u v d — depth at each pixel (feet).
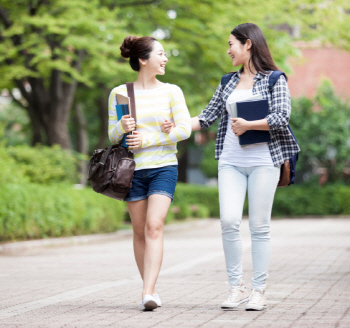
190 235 123.34
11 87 148.05
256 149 33.99
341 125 203.62
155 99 34.94
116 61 124.06
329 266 57.62
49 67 114.93
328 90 209.26
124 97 34.55
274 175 33.99
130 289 44.34
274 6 126.52
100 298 39.88
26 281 50.57
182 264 62.49
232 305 34.14
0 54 112.88
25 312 34.68
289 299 37.91
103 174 34.32
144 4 127.54
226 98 34.91
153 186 34.37
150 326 29.35
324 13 135.95
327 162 207.51
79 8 111.75
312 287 43.45
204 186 224.33
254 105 33.27
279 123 32.89
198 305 36.11
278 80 33.78
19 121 257.34
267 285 44.55
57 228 102.27
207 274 53.52
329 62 258.78
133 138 34.04
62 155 125.59
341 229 127.75
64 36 114.62
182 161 250.16
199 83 138.72
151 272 33.73
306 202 203.41
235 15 125.18
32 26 114.62
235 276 34.60
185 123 34.63
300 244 86.38
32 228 95.71
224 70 132.36
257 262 34.22
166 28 131.54
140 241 35.86
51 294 42.37
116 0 126.21
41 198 98.32
